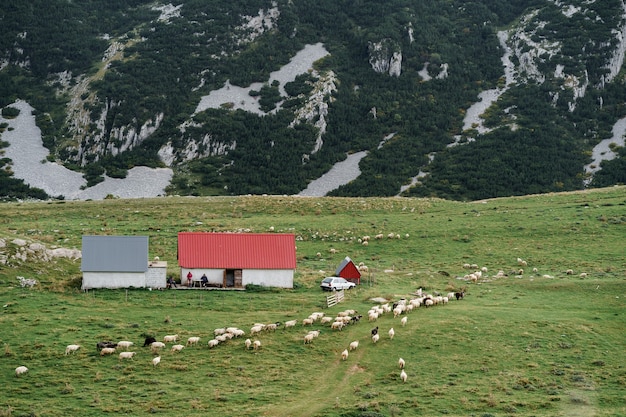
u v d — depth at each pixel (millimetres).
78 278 86500
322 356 65875
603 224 119875
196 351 65812
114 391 57750
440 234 117938
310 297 83812
